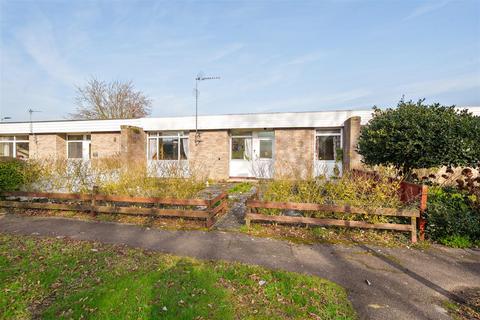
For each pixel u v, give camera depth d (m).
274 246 5.16
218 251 4.86
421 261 4.59
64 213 7.34
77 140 18.25
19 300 3.30
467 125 6.43
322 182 6.88
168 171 7.99
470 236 5.36
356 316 3.07
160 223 6.51
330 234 5.82
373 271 4.20
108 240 5.36
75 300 3.27
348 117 13.06
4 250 4.75
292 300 3.33
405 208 5.77
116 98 33.75
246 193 10.76
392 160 7.32
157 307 3.13
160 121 15.63
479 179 7.18
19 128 17.80
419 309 3.23
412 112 7.00
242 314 3.04
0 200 8.05
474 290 3.69
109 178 8.39
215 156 15.09
